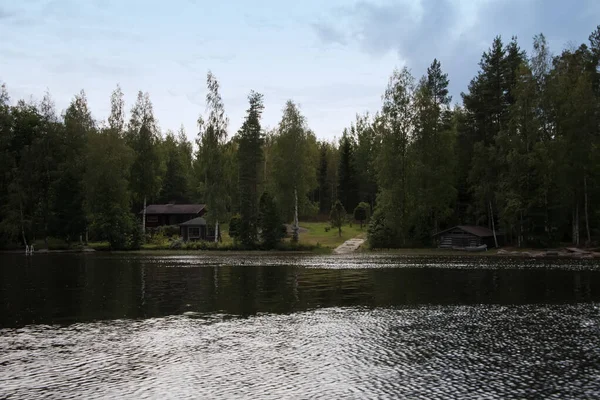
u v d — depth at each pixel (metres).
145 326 24.50
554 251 66.69
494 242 80.50
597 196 71.44
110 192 83.88
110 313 27.89
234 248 81.81
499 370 17.25
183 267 54.34
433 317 26.38
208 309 29.05
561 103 69.06
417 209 78.75
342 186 130.50
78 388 15.61
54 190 84.25
